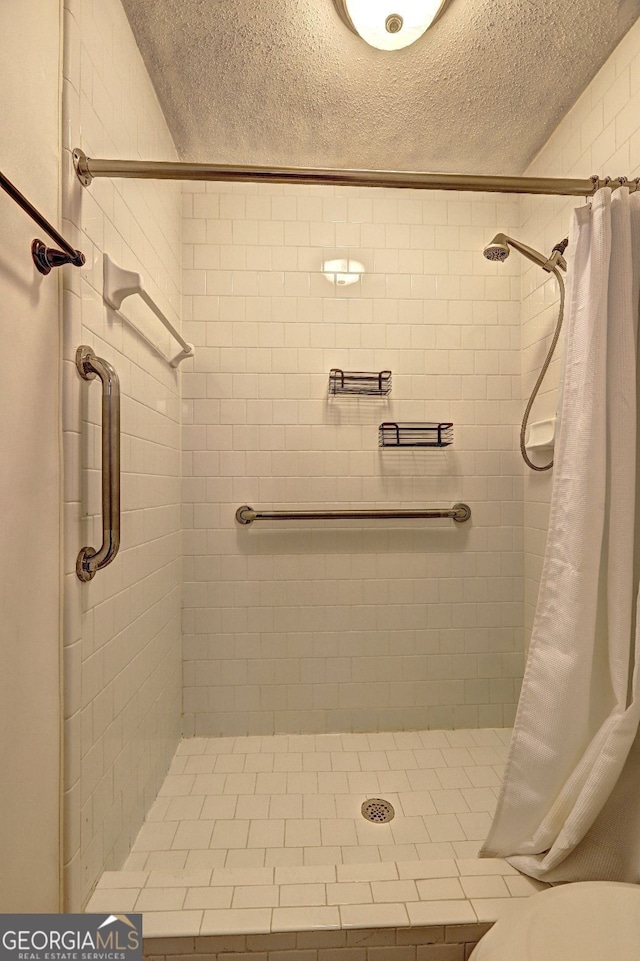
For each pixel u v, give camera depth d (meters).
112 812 1.15
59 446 0.91
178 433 1.85
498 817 1.17
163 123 1.61
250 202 1.94
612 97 1.41
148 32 1.30
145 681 1.42
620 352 1.12
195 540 1.91
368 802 1.51
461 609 1.99
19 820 0.78
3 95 0.74
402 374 1.98
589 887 0.90
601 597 1.13
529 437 1.94
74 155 0.96
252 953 0.95
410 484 1.98
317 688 1.95
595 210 1.13
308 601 1.95
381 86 1.50
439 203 2.00
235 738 1.91
